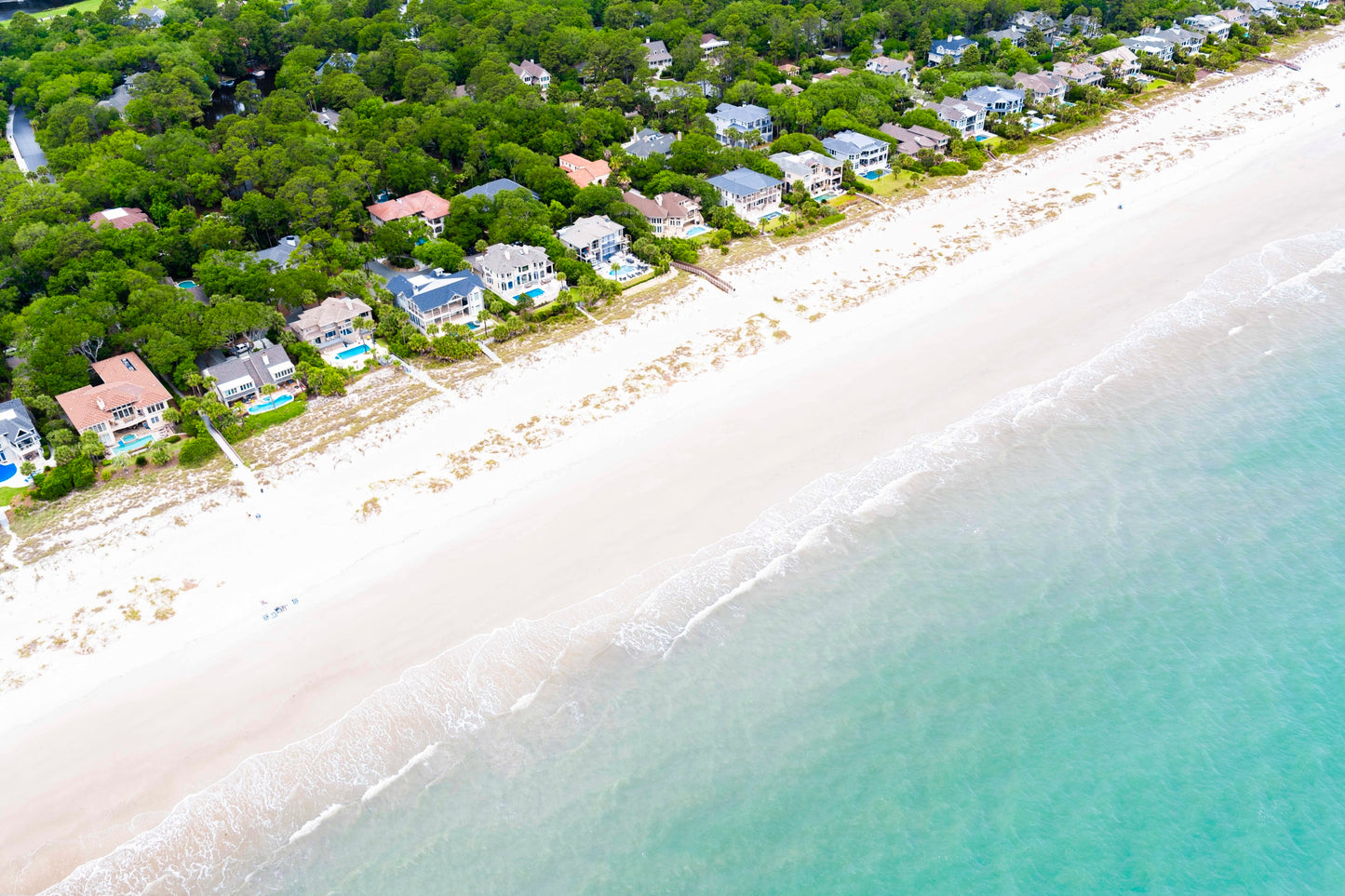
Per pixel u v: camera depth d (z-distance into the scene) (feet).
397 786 209.87
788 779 210.18
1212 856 192.95
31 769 211.20
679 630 243.60
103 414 316.19
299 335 368.89
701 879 191.21
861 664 234.99
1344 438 297.33
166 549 272.51
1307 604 245.24
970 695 226.99
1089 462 293.23
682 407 327.26
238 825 200.85
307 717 221.66
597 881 191.01
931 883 189.67
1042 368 336.70
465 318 391.65
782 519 275.39
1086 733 217.77
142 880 191.11
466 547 269.23
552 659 235.40
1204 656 233.35
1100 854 193.88
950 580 256.32
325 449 312.91
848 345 358.64
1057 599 249.55
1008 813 202.18
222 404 324.39
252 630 244.83
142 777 209.56
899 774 210.59
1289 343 343.26
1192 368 333.21
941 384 331.16
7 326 353.31
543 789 209.26
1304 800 202.08
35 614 251.60
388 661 234.99
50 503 294.05
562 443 311.47
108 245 403.95
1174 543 264.52
